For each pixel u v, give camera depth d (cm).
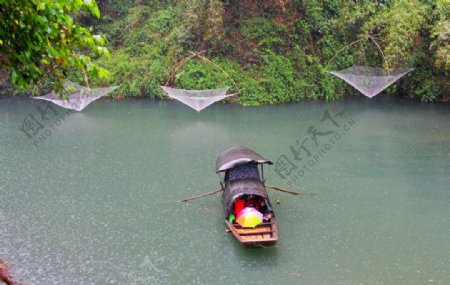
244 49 2439
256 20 2439
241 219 952
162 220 1081
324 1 2492
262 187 1024
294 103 2323
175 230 1036
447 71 2238
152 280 855
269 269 891
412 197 1191
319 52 2472
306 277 863
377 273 873
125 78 2416
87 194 1217
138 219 1085
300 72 2411
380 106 2219
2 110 2164
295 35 2458
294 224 1057
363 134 1744
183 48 2430
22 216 1091
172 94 2211
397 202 1162
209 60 2394
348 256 931
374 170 1375
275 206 1146
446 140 1658
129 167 1412
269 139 1695
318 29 2461
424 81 2295
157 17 2578
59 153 1547
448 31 1978
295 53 2436
